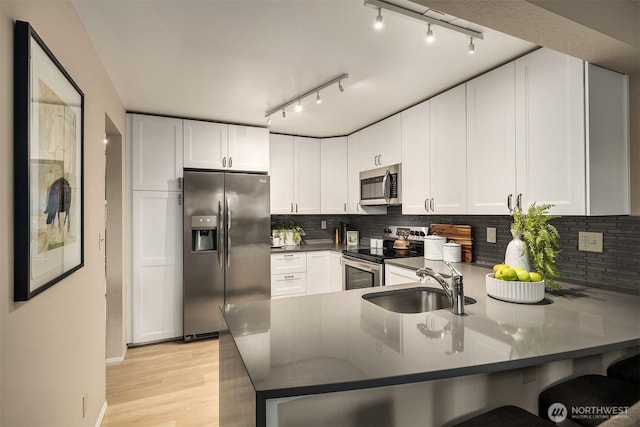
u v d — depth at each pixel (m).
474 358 1.04
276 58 2.19
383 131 3.54
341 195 4.32
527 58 2.05
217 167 3.65
